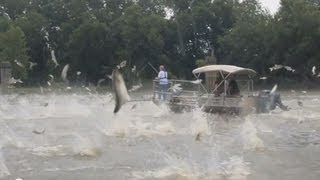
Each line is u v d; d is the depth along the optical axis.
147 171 9.67
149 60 75.69
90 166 10.16
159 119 19.14
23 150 12.12
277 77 59.97
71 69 78.44
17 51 65.88
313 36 59.81
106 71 76.62
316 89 55.84
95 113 22.25
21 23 81.19
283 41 61.94
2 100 33.34
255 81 55.44
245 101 21.80
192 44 80.81
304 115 21.58
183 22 79.94
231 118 20.34
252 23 68.69
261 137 14.55
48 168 9.98
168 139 13.85
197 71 24.00
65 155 11.39
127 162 10.54
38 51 81.69
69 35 80.25
